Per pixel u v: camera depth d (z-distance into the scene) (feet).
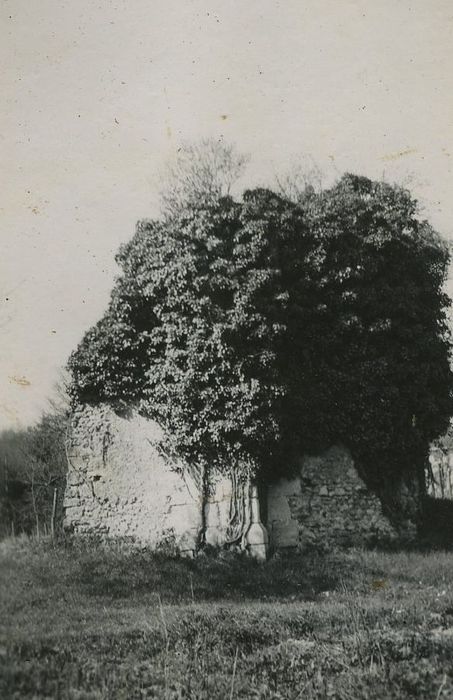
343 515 55.26
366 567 48.08
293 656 27.53
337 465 55.93
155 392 52.47
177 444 52.11
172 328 51.60
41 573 43.75
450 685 23.98
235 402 50.88
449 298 60.90
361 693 23.73
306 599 40.96
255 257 52.13
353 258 55.31
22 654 27.78
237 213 52.65
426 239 59.88
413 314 57.26
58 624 33.17
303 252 54.60
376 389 55.67
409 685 24.06
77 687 24.59
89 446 53.47
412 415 57.41
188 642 29.89
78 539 51.85
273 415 51.47
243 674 26.04
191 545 51.19
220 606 37.40
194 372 50.78
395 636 29.12
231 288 51.34
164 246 52.42
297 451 55.06
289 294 53.36
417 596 38.96
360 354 55.77
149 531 51.93
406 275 58.75
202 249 52.39
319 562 49.73
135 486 52.70
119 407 53.72
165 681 25.26
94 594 40.75
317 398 54.95
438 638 28.99
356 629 30.40
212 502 51.75
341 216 55.88
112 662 27.35
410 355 57.11
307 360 55.06
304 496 54.65
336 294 55.26
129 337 53.01
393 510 56.85
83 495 52.85
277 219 53.21
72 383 54.13
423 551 53.26
